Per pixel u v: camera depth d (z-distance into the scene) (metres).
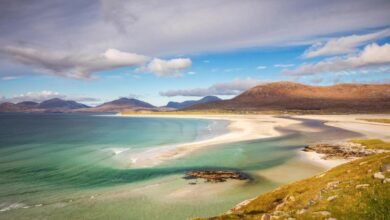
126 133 120.06
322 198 18.83
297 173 46.31
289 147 71.94
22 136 110.62
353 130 112.94
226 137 93.31
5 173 48.03
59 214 30.64
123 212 31.22
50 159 60.31
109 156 63.00
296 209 18.58
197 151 67.25
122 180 43.81
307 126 136.00
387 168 20.75
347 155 59.03
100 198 35.62
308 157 58.66
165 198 35.50
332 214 15.48
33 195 36.72
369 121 166.25
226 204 33.25
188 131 124.62
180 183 41.69
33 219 29.27
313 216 15.74
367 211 14.98
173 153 65.12
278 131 112.19
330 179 25.05
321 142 80.25
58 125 185.62
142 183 42.09
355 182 19.83
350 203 16.28
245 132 109.19
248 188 38.97
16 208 32.19
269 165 52.12
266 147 72.19
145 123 199.50
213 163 54.25
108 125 179.88
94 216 30.17
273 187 39.25
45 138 102.88
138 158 59.97
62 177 45.69
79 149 74.50
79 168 51.59
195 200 34.69
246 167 50.88
